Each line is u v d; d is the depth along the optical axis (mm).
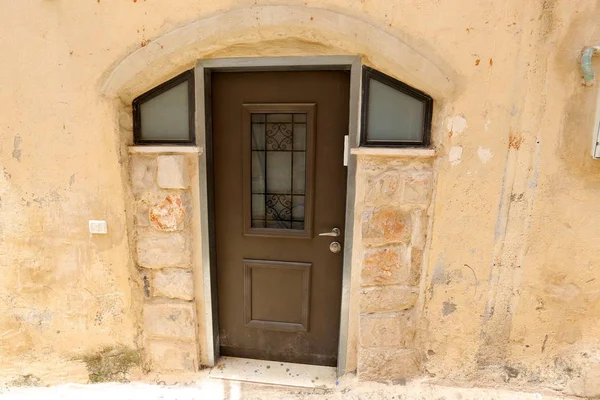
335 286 2121
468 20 1611
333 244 2045
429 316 1892
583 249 1746
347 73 1901
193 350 2115
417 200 1811
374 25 1648
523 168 1706
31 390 2057
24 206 1989
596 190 1694
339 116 1940
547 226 1743
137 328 2070
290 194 2084
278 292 2184
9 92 1885
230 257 2168
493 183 1730
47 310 2078
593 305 1784
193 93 1891
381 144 1816
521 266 1787
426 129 1771
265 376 2125
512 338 1862
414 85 1720
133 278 2020
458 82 1661
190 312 2070
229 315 2238
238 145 2035
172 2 1711
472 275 1823
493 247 1787
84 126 1870
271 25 1673
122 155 1896
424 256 1861
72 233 1984
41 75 1854
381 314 1944
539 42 1600
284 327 2205
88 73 1820
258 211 2125
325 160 1993
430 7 1614
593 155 1639
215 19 1686
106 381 2102
